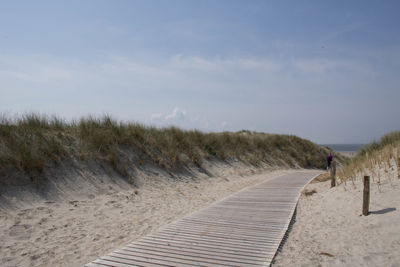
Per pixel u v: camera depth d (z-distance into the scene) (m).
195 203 9.43
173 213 8.07
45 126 10.60
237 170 16.72
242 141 21.78
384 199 6.88
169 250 5.09
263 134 28.02
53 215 7.01
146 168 11.91
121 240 5.89
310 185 12.09
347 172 11.01
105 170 10.27
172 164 13.15
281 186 12.20
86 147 10.58
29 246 5.40
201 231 6.16
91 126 11.77
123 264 4.54
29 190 7.73
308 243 5.54
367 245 5.09
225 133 22.22
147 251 5.05
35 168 8.46
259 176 16.70
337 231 6.00
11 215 6.57
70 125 11.50
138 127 13.91
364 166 10.30
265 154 22.00
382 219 5.94
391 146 11.02
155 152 13.21
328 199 8.56
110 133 12.09
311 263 4.63
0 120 9.20
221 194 11.18
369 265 4.40
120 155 11.53
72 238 5.90
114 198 8.91
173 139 15.15
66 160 9.55
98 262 4.62
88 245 5.59
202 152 16.41
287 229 6.30
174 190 11.02
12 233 5.82
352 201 7.56
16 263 4.76
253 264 4.55
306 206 8.44
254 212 7.78
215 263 4.57
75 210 7.54
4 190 7.30
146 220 7.30
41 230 6.16
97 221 7.02
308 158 24.92
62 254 5.16
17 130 9.36
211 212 7.82
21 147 8.66
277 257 4.90
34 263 4.80
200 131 18.30
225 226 6.52
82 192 8.69
